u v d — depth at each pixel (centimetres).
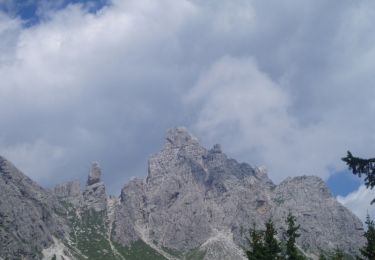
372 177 4491
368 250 8981
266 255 8631
